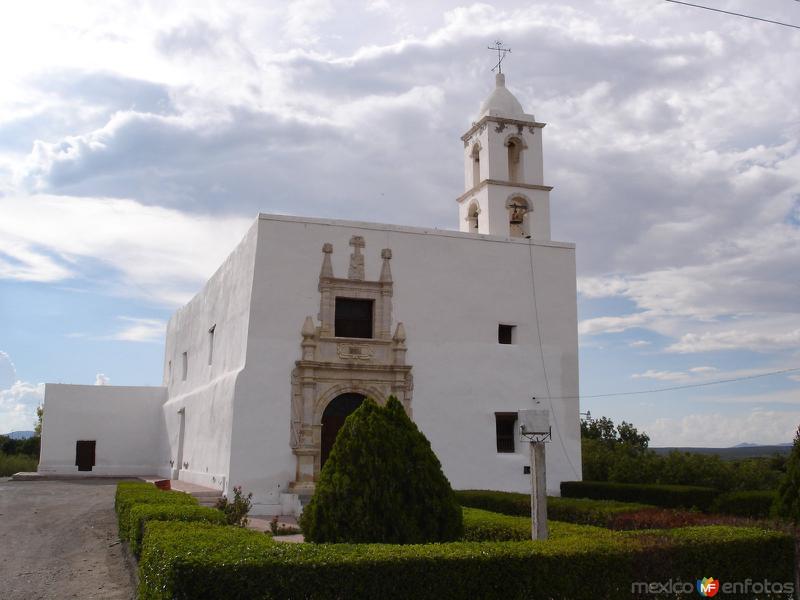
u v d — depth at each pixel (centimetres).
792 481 1425
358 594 766
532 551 845
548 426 1058
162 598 741
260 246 2320
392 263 2475
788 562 984
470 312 2545
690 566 910
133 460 3994
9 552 1475
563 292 2703
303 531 1083
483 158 2959
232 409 2206
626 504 1667
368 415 1110
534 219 2906
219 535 902
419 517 1055
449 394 2456
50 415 3894
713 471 2806
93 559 1414
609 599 854
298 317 2325
